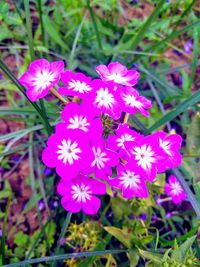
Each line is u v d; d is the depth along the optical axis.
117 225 0.18
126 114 0.14
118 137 0.13
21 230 0.19
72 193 0.14
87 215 0.19
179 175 0.16
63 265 0.18
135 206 0.16
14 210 0.19
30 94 0.13
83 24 0.23
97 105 0.13
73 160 0.12
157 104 0.23
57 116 0.18
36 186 0.20
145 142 0.13
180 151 0.19
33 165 0.20
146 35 0.23
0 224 0.19
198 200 0.16
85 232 0.17
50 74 0.13
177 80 0.24
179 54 0.25
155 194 0.17
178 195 0.18
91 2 0.22
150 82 0.22
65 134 0.12
